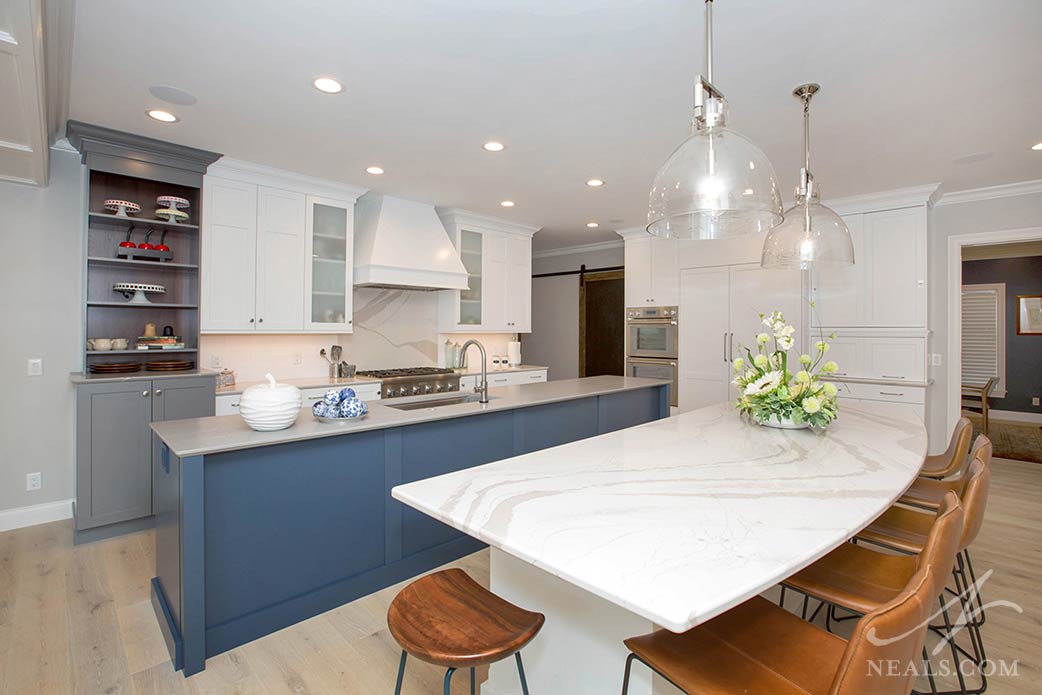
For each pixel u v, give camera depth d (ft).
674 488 5.00
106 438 10.14
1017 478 14.85
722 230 7.93
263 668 6.40
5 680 6.12
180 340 12.51
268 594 7.11
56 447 11.08
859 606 4.71
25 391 10.72
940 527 3.84
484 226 18.16
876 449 6.74
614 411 13.33
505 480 5.25
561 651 4.89
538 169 12.69
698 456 6.29
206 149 11.35
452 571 5.13
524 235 19.66
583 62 7.66
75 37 7.02
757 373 8.28
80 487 9.88
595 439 7.32
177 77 8.14
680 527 4.01
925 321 14.28
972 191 14.49
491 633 4.08
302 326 13.52
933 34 6.89
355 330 16.25
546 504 4.52
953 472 8.46
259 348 14.10
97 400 10.05
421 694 5.99
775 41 7.07
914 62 7.61
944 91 8.54
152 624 7.30
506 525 4.03
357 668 6.43
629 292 20.26
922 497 7.77
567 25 6.73
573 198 15.43
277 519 7.18
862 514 4.32
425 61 7.65
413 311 17.69
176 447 6.32
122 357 11.91
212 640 6.59
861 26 6.72
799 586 5.07
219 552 6.66
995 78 8.09
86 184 10.81
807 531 3.95
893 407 14.76
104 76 8.11
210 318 12.03
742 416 9.16
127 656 6.59
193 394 11.16
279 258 13.10
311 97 8.82
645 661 3.83
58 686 6.04
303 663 6.51
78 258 11.25
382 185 14.11
